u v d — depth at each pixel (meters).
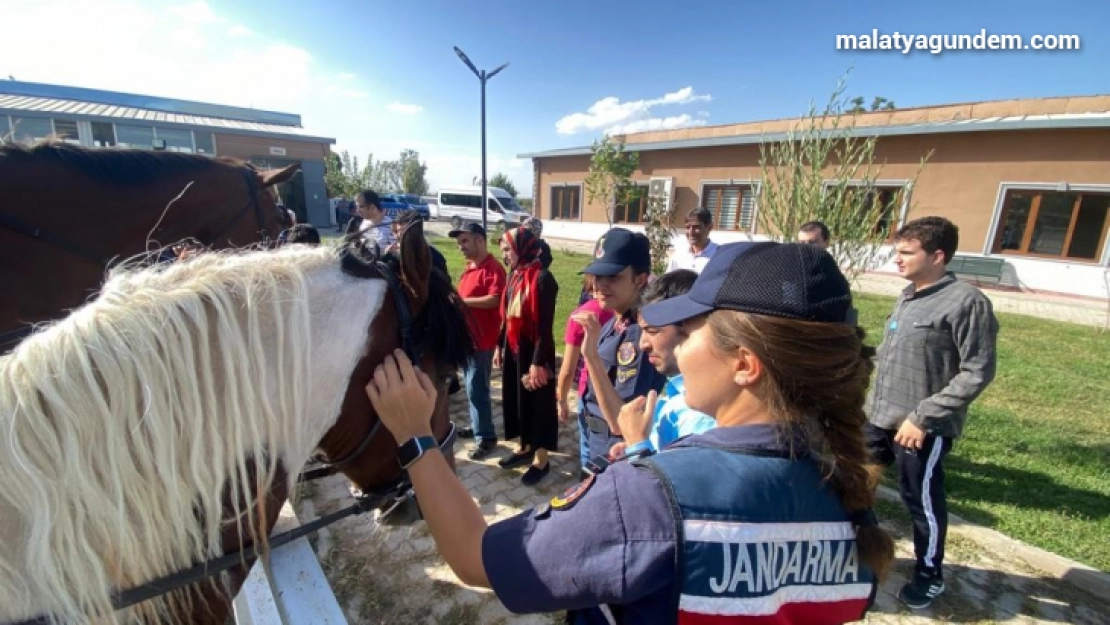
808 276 0.73
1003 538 2.94
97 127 19.45
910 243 2.50
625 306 2.29
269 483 0.94
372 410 1.09
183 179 2.59
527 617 2.48
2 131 17.20
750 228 16.39
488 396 3.85
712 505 0.66
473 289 3.78
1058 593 2.61
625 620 0.74
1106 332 8.78
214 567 0.90
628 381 2.21
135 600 0.83
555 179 24.33
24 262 2.02
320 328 1.00
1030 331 8.66
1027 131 12.27
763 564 0.67
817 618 0.73
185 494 0.84
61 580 0.75
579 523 0.70
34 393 0.75
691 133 21.09
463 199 28.33
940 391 2.46
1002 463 3.94
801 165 4.52
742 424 0.79
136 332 0.79
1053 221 12.43
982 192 13.02
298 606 1.22
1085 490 3.56
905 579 2.70
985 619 2.45
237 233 2.83
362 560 2.79
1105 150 11.45
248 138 22.92
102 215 2.25
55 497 0.73
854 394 0.75
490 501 3.36
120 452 0.77
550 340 3.31
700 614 0.65
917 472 2.42
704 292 0.81
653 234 9.49
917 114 14.73
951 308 2.38
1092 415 4.98
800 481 0.73
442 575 2.71
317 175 25.19
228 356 0.86
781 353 0.71
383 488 1.21
